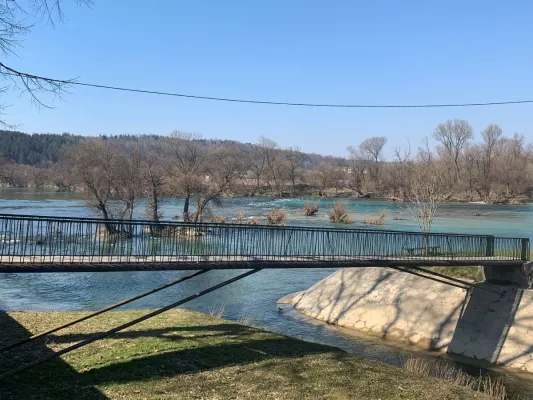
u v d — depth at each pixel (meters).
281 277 28.53
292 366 11.11
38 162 154.12
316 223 53.00
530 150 102.31
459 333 15.79
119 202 50.31
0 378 9.09
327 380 10.30
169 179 50.94
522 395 12.03
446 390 10.27
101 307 20.66
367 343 16.42
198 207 50.72
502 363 14.25
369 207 78.69
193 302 22.03
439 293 17.61
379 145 111.06
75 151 47.38
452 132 101.06
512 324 15.12
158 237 14.76
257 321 19.06
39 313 15.40
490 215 63.94
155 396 8.95
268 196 108.00
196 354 11.56
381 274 20.05
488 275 17.11
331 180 111.38
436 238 19.98
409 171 71.69
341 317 19.08
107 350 11.51
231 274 29.28
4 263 9.36
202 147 60.56
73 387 9.11
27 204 66.75
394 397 9.57
